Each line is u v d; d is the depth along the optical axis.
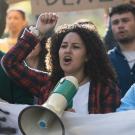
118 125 7.05
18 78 8.37
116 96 7.98
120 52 10.92
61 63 8.18
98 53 8.28
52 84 8.34
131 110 7.07
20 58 8.38
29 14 18.11
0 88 8.48
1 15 9.44
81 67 8.20
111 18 11.29
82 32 8.20
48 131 6.50
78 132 7.07
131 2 12.12
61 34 8.36
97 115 7.09
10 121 7.36
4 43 14.18
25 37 8.38
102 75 8.24
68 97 6.48
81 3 11.29
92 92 8.02
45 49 9.62
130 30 11.01
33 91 8.44
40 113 6.55
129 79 10.62
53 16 8.52
